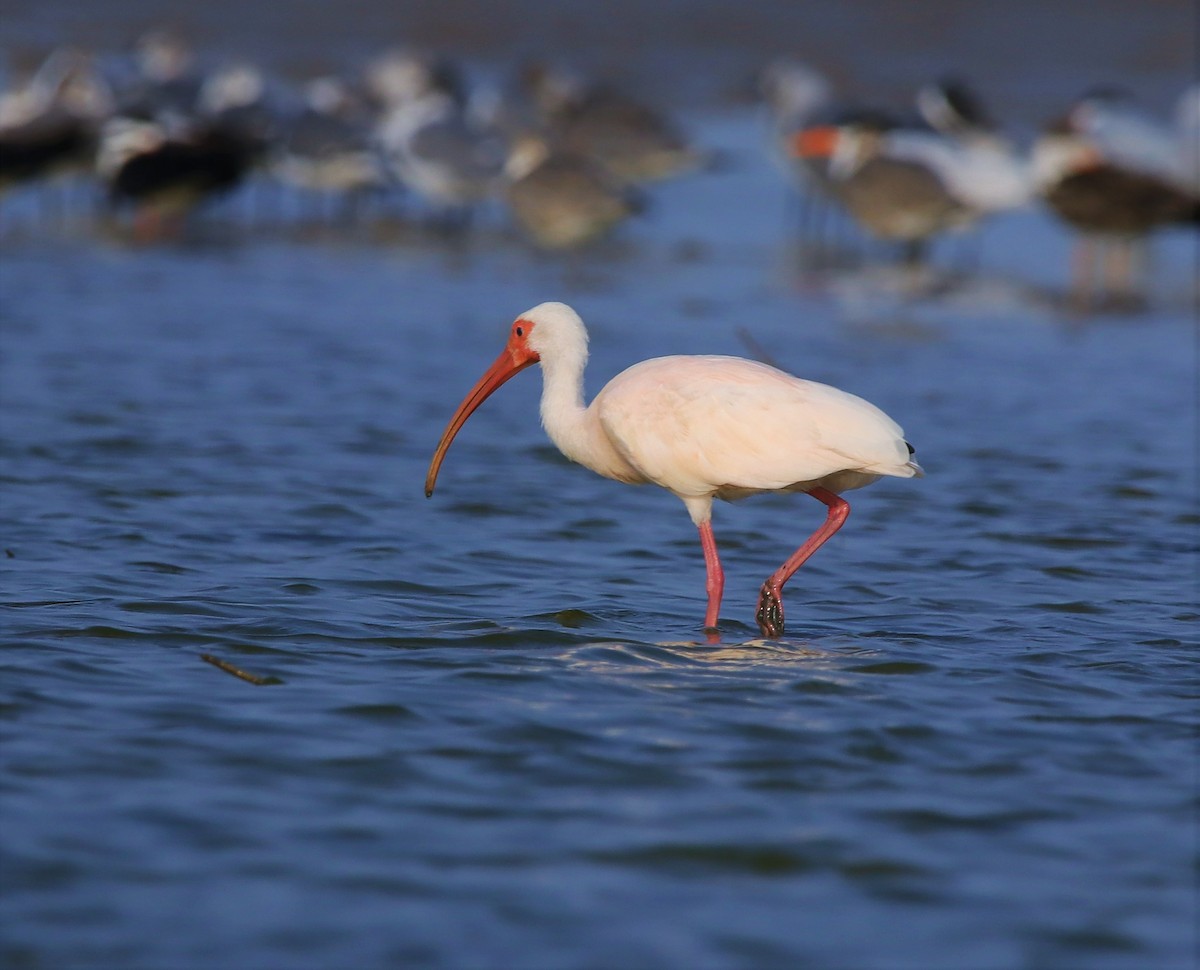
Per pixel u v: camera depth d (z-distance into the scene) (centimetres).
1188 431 1950
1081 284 3078
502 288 2820
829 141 3553
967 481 1697
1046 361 2359
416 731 934
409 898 746
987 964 708
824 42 5528
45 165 3647
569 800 852
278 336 2325
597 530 1466
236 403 1909
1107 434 1923
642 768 895
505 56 5519
